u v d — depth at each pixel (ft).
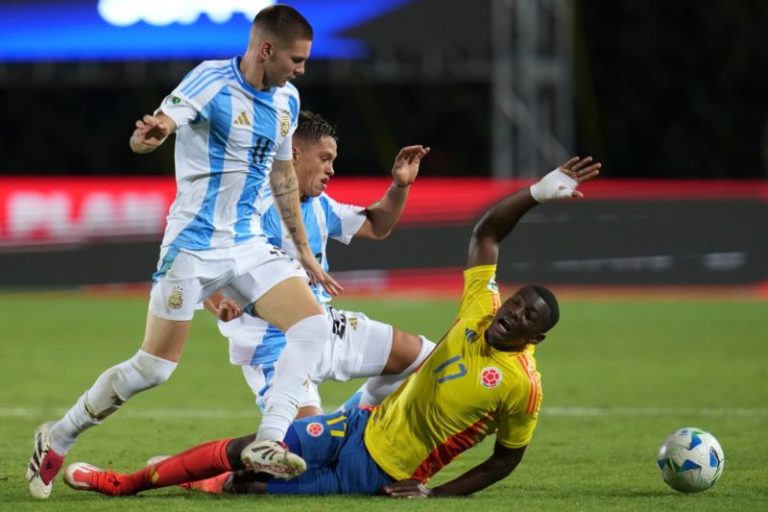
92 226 214.07
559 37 231.91
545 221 218.18
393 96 302.25
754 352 156.46
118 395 67.05
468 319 66.59
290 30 65.77
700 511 65.05
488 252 69.10
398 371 75.41
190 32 228.63
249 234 68.64
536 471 79.97
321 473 67.10
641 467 81.92
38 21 229.66
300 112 78.33
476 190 219.41
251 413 108.88
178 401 116.16
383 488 66.59
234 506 63.52
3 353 151.33
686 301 215.72
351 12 226.79
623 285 220.43
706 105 295.28
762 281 221.66
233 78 66.54
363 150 302.86
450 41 227.40
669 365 144.56
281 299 67.62
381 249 217.56
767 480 75.92
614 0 295.48
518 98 230.07
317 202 79.61
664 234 220.43
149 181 215.51
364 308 199.11
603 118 297.94
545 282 218.18
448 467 82.84
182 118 64.44
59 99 295.07
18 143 293.64
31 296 213.05
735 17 295.69
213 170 66.95
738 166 299.38
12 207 212.02
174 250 66.85
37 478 66.85
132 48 230.07
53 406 112.57
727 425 102.47
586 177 68.95
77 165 294.25
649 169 298.76
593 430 99.86
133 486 66.80
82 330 172.65
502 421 65.82
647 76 296.51
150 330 67.15
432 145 302.86
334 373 74.13
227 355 154.51
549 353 155.53
